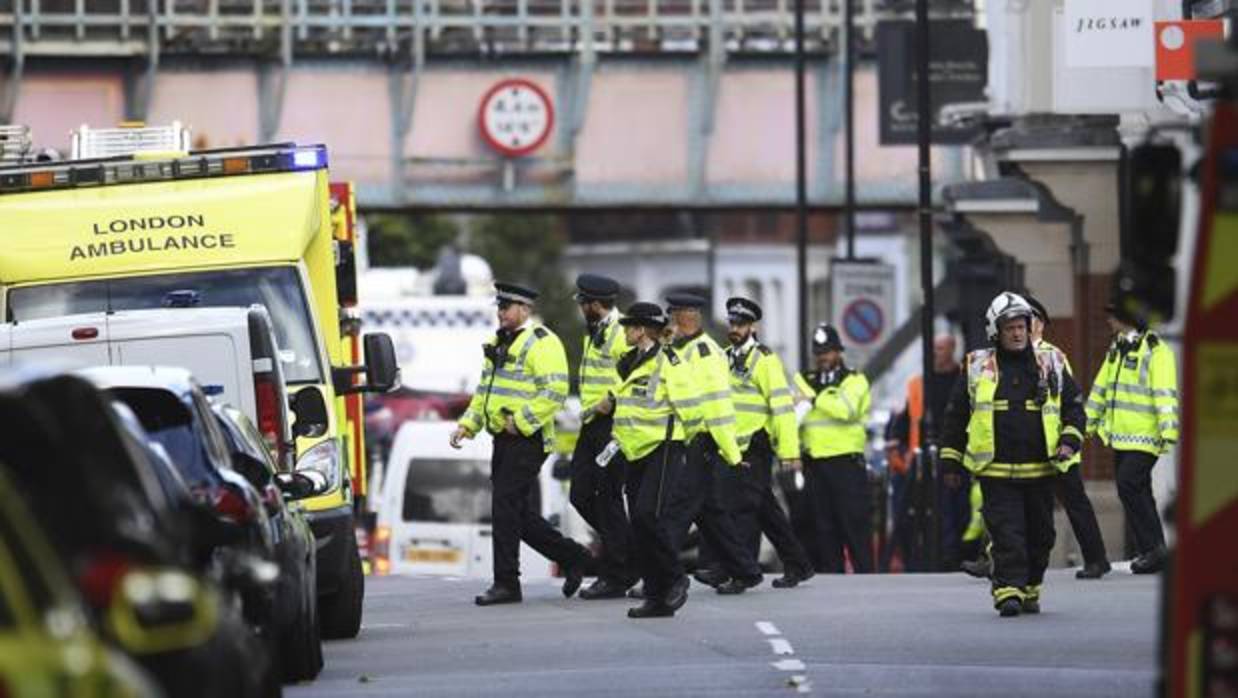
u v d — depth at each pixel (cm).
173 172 8400
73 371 3950
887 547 12381
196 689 3944
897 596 8425
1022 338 7412
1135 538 9256
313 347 8200
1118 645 6750
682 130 16275
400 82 16025
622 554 8744
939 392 12031
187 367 7256
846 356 14188
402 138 16062
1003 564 7469
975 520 10781
